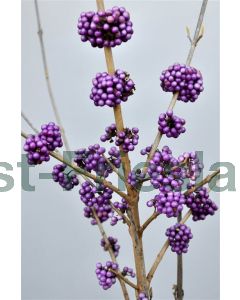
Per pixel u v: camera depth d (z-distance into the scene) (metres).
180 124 0.35
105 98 0.34
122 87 0.34
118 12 0.33
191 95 0.35
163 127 0.35
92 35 0.34
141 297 0.35
